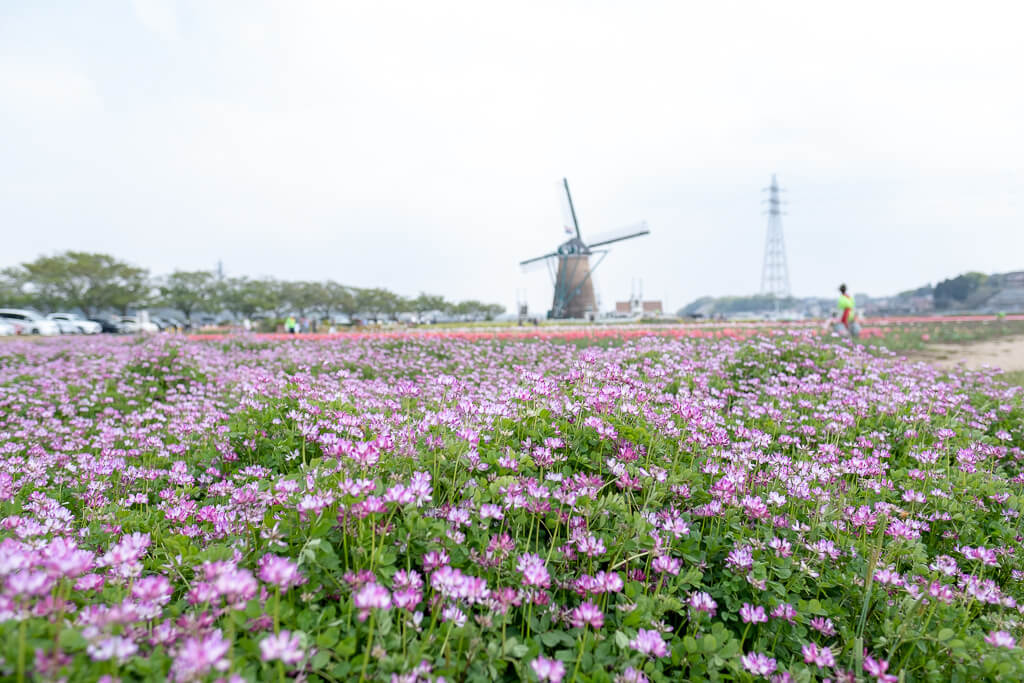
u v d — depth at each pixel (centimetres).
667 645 253
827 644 290
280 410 556
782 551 315
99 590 252
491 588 270
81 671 177
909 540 362
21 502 430
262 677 195
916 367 1029
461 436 371
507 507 313
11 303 6097
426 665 209
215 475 503
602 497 330
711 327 2403
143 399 959
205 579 236
